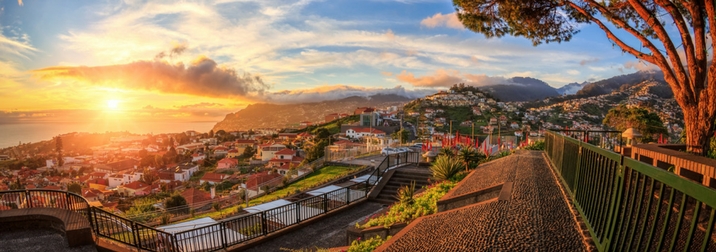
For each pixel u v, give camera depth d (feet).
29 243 24.39
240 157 423.23
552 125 546.67
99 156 492.95
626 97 648.38
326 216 42.78
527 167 32.86
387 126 463.01
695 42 25.00
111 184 287.69
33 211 27.50
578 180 16.99
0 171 342.64
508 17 34.58
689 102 24.99
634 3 26.91
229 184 226.38
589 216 14.10
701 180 12.34
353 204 47.39
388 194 50.83
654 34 33.24
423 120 582.35
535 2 33.24
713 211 5.52
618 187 10.73
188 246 35.14
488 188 24.44
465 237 15.85
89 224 25.64
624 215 9.99
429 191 34.91
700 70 24.75
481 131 501.56
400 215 27.40
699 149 22.67
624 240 9.55
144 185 240.73
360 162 114.01
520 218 17.02
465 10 35.94
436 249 15.61
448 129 524.11
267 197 89.04
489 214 18.28
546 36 36.14
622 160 10.48
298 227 38.88
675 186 6.86
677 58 25.39
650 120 88.02
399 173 56.44
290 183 103.60
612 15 29.25
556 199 19.86
